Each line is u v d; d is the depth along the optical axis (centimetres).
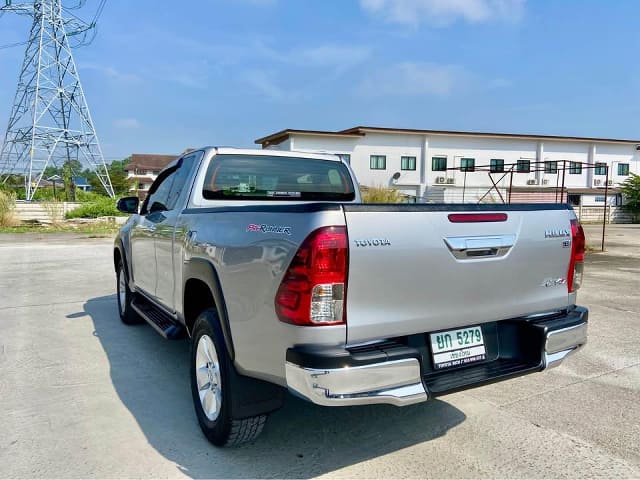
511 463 293
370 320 244
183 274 359
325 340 234
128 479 272
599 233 2544
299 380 233
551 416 359
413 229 254
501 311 294
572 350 316
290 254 239
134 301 535
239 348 275
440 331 276
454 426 342
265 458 296
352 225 237
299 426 340
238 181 412
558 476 280
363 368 233
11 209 2469
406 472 282
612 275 1046
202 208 353
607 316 661
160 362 470
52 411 358
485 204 283
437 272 263
